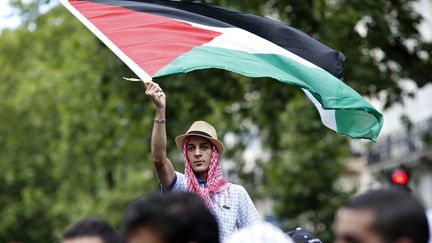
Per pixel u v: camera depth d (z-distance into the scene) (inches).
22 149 3065.9
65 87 2064.5
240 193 600.1
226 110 1649.9
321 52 682.8
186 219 324.5
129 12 663.8
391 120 2797.7
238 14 687.1
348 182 2920.8
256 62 642.8
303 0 1448.1
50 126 2928.2
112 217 2539.4
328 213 2060.8
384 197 311.1
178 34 651.5
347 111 650.8
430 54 1507.1
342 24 1418.6
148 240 324.8
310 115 1734.7
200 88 1503.4
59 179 2625.5
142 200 331.3
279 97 1567.4
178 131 1530.5
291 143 1953.7
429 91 2517.2
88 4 669.9
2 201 3206.2
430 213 484.7
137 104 1588.3
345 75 1461.6
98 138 1843.0
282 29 689.0
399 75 1519.4
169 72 614.2
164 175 592.4
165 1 684.1
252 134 1926.7
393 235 307.4
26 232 3196.4
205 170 605.9
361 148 2876.5
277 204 2107.5
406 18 1520.7
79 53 1951.3
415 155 2578.7
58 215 2962.6
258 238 355.3
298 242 498.6
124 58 628.1
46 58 2401.6
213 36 654.5
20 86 2881.4
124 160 1946.4
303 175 2044.8
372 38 1473.9
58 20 2255.2
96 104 1828.2
